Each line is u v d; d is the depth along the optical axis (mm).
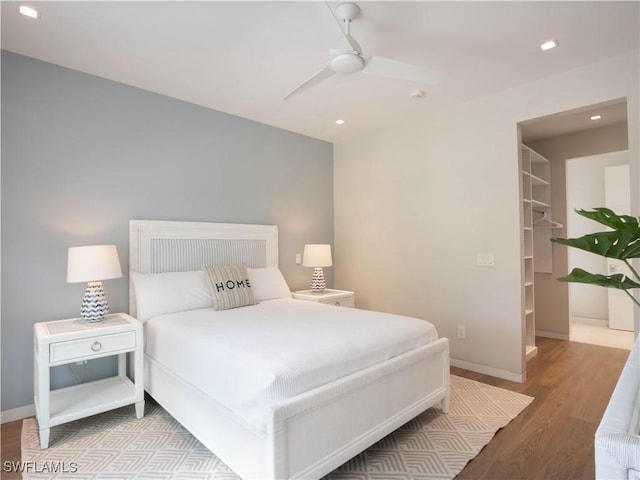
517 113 3162
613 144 4168
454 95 3344
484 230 3400
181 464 1994
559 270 4641
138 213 3145
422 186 3896
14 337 2539
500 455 2064
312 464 1672
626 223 1077
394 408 2143
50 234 2695
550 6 2053
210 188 3637
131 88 3113
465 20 2180
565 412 2576
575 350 4102
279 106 3584
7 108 2533
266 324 2475
